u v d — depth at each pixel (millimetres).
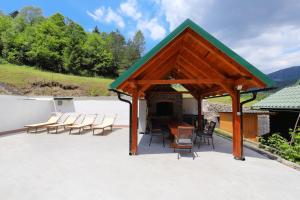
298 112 8500
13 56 47562
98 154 6859
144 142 9023
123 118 15133
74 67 50188
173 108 15320
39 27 50531
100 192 4031
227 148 7789
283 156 6750
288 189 4223
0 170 5262
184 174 4988
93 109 15547
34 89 31422
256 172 5176
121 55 61250
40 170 5262
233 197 3863
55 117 13773
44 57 47781
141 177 4789
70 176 4852
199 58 6730
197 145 8375
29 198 3797
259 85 5836
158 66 7504
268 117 11414
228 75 6613
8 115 11945
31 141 9258
